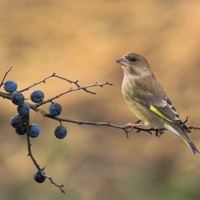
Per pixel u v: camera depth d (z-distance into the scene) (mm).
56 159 15680
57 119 7414
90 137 16203
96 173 15383
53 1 20000
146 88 10828
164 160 15586
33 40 19219
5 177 15289
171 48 18109
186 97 16906
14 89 7227
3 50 18938
